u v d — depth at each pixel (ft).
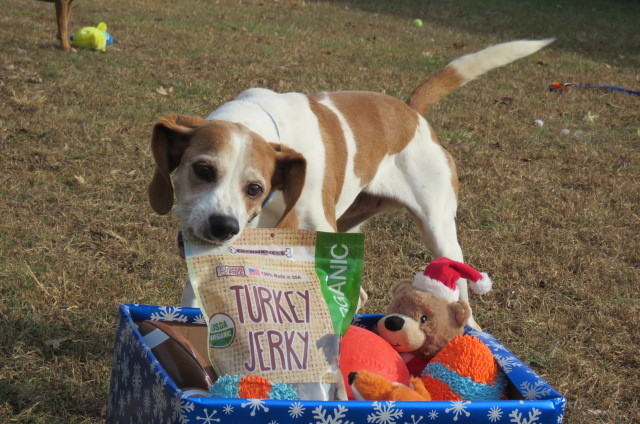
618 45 24.22
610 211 10.55
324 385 6.12
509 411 5.92
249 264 6.27
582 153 12.86
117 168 10.44
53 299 7.89
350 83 15.96
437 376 6.35
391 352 6.44
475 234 9.53
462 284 7.81
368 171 7.73
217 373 6.12
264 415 5.82
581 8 32.91
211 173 6.66
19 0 21.80
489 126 13.85
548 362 7.72
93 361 7.37
